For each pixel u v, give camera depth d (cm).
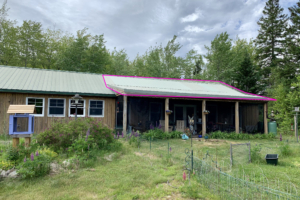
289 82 2152
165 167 556
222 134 1174
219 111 1605
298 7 2427
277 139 1157
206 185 418
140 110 1387
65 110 1157
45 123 1111
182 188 409
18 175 464
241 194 370
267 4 3225
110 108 1262
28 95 1077
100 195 379
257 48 3306
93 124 733
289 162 624
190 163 574
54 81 1248
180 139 1083
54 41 3225
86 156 573
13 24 2678
